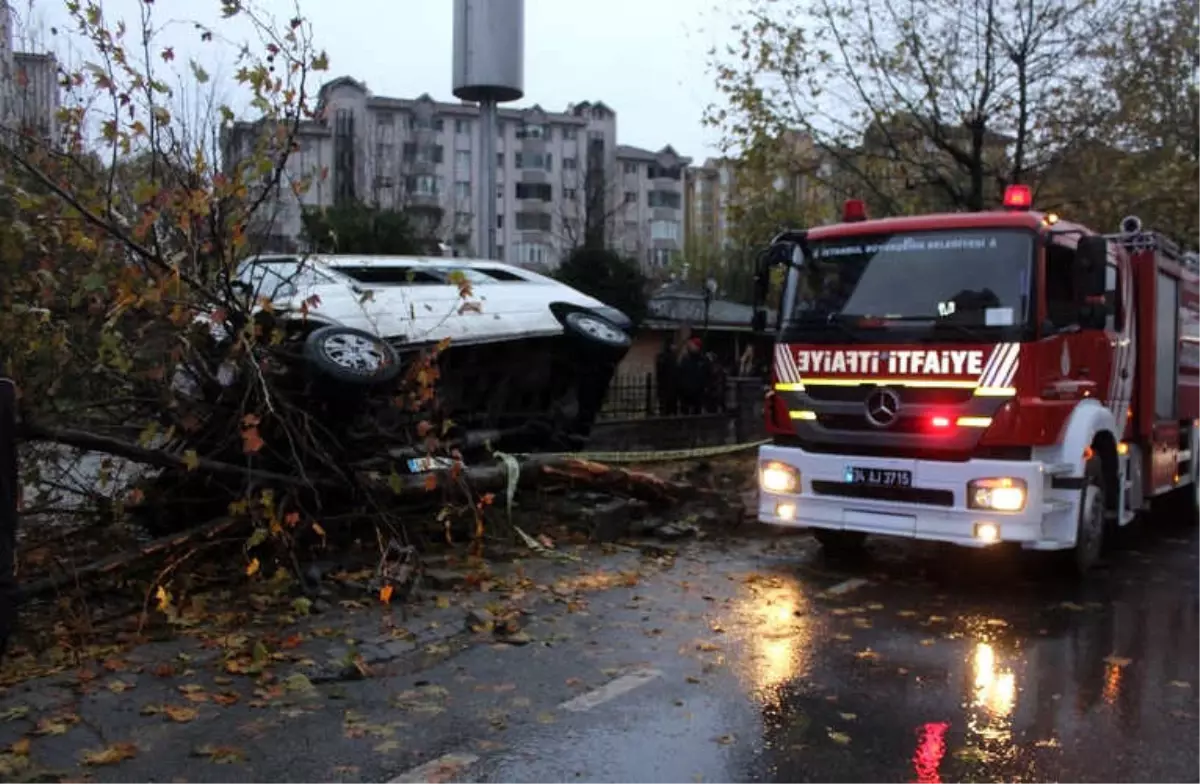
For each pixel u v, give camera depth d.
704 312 32.72
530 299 10.12
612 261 28.41
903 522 7.62
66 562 6.40
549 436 10.45
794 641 6.25
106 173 6.62
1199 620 6.88
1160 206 15.29
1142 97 15.34
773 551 9.06
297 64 6.54
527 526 8.92
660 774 4.26
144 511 7.33
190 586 6.54
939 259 7.69
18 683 5.03
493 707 4.98
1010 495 7.20
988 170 15.88
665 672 5.58
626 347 10.31
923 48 15.55
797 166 16.77
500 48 13.33
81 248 6.02
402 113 65.44
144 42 6.45
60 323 6.29
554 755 4.43
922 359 7.51
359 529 8.03
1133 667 5.81
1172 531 10.77
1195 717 5.00
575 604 6.92
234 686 5.12
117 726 4.57
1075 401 7.80
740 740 4.64
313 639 5.85
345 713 4.84
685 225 81.62
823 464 7.94
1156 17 15.13
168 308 6.32
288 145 6.60
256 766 4.24
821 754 4.49
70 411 6.48
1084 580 8.05
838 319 7.94
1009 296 7.33
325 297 8.62
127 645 5.66
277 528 6.32
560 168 75.38
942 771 4.32
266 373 6.77
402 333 8.83
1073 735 4.75
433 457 7.71
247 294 6.70
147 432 6.43
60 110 6.54
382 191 50.81
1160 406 9.59
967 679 5.56
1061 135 15.53
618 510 9.24
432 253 22.41
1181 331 10.20
